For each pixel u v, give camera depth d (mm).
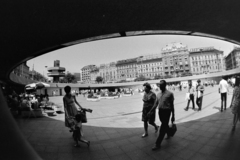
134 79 71938
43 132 4062
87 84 49469
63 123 5184
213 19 4566
